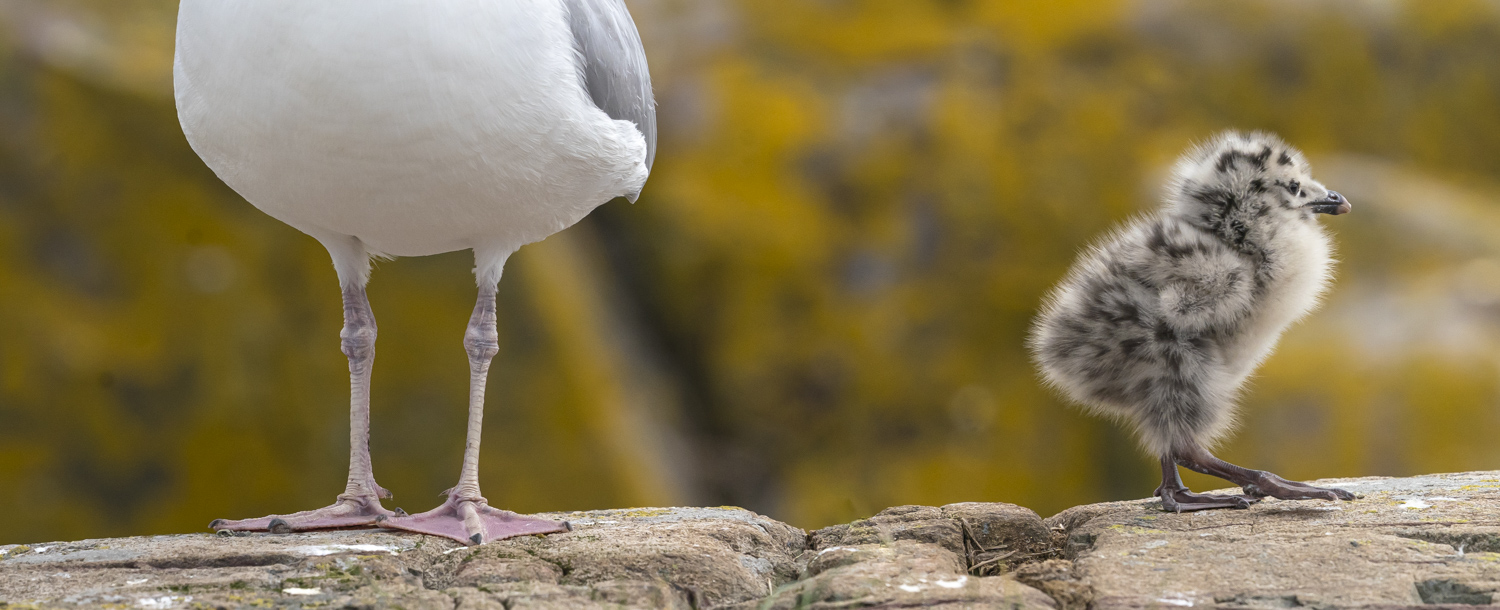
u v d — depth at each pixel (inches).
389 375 522.6
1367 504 302.0
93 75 512.7
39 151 503.8
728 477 588.7
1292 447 533.3
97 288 506.6
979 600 232.2
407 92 260.5
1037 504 569.3
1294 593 231.6
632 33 331.0
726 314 589.3
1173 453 316.8
